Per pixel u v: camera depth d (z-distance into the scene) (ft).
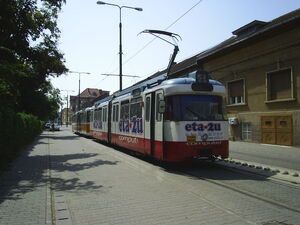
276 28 62.13
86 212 20.17
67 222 18.22
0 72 38.60
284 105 62.28
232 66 77.41
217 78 83.82
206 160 42.60
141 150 44.62
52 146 71.51
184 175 33.45
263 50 67.10
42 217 19.06
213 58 85.25
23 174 34.04
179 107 36.24
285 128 61.98
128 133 51.52
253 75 70.33
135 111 48.03
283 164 39.22
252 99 70.79
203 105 37.24
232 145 64.75
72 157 49.65
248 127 72.23
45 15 59.06
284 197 23.84
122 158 48.32
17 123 54.24
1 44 49.80
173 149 35.60
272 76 65.82
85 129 109.91
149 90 42.24
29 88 95.81
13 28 51.21
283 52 61.98
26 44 56.34
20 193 25.23
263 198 23.54
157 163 42.93
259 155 48.26
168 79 40.27
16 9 50.57
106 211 20.35
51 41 69.56
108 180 30.66
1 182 29.68
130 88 54.29
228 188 26.96
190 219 18.56
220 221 18.17
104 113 74.02
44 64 77.92
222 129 37.35
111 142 65.05
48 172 35.27
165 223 17.87
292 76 59.93
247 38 69.46
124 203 22.24
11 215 19.44
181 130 35.45
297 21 57.93
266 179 30.96
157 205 21.66
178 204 21.88
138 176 32.81
